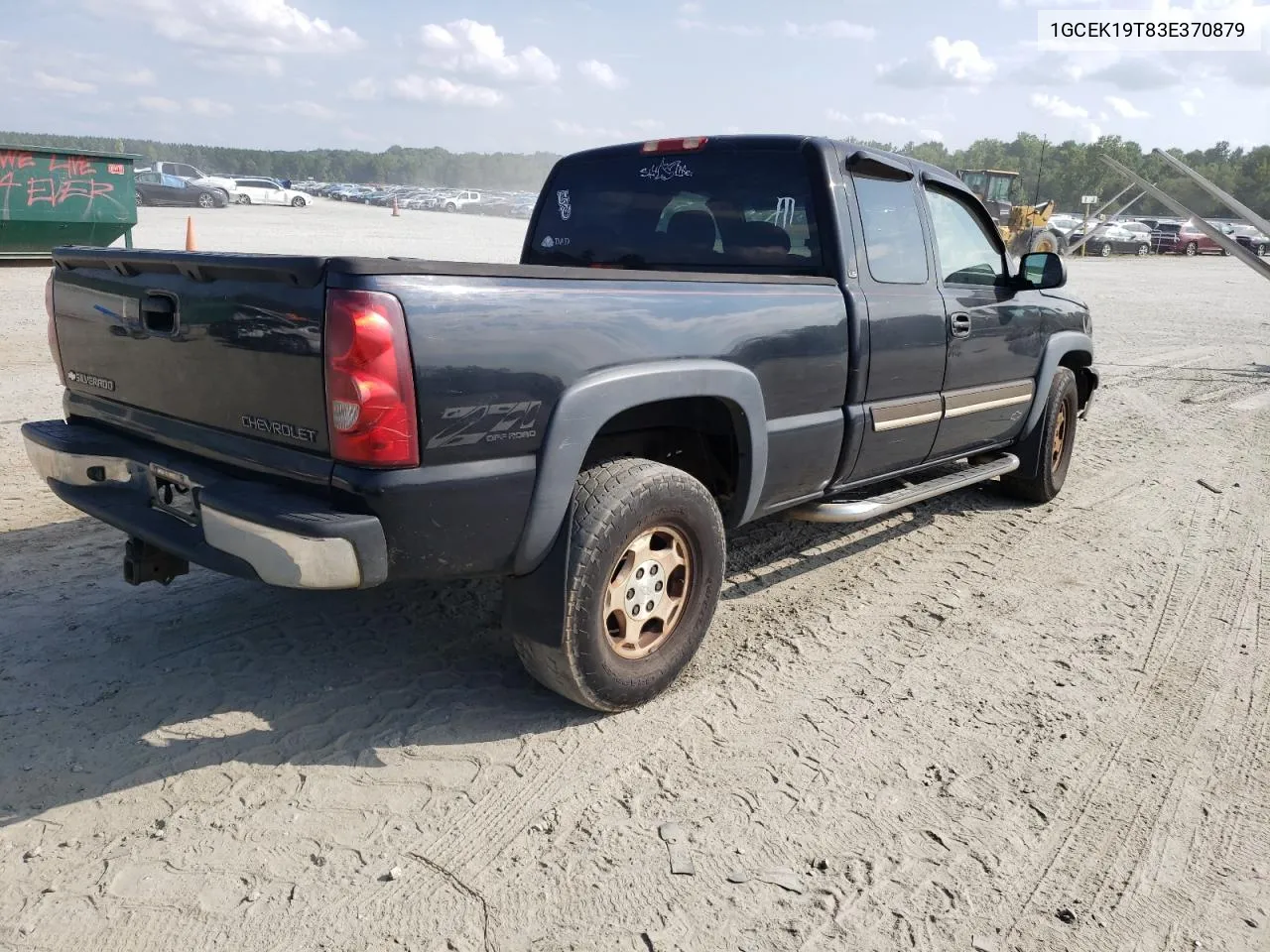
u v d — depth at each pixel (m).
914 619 4.34
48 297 3.62
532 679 3.61
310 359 2.63
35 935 2.29
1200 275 31.81
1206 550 5.45
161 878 2.50
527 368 2.85
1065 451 6.30
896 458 4.54
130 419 3.32
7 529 4.86
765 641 4.05
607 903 2.48
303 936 2.32
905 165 4.52
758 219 4.22
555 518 3.00
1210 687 3.80
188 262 2.87
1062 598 4.66
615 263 4.72
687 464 3.96
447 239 26.70
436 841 2.69
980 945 2.40
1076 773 3.17
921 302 4.40
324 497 2.73
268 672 3.56
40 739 3.06
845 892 2.57
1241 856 2.79
